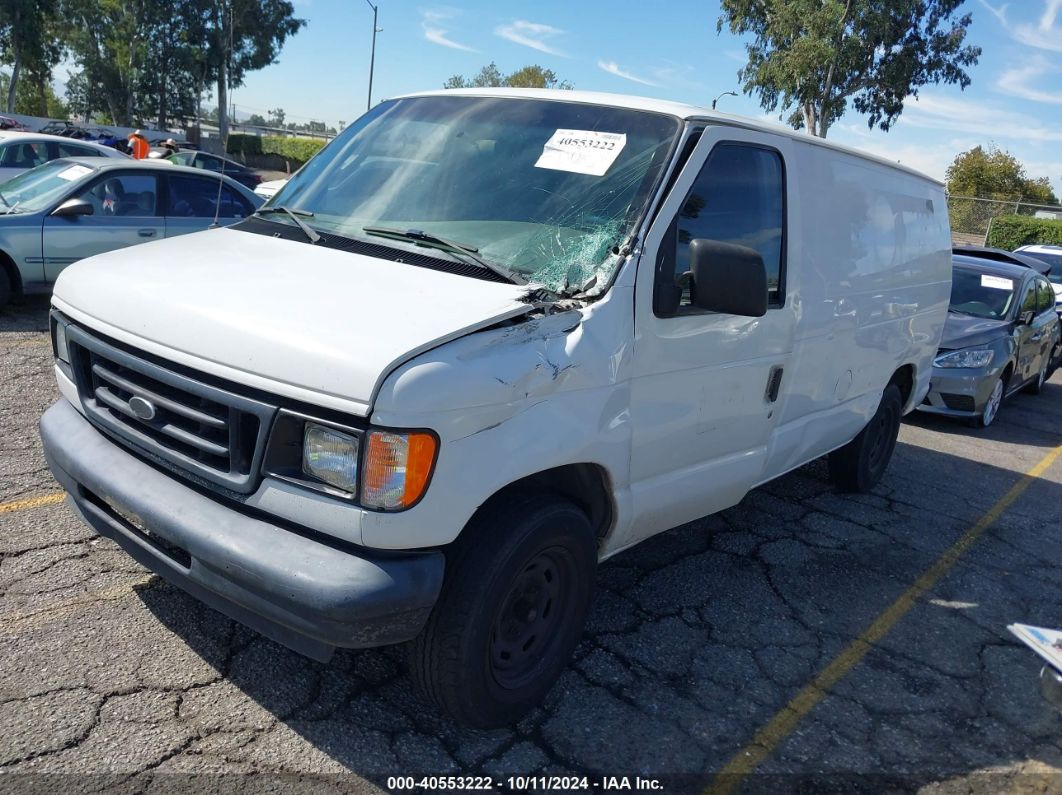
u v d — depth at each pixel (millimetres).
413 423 2527
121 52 59500
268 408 2617
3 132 14711
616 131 3660
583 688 3541
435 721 3199
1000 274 10492
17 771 2709
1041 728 3682
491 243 3355
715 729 3393
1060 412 11156
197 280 3086
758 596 4570
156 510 2824
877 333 5398
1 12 50875
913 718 3652
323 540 2639
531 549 2965
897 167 5633
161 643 3443
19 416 5789
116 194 9125
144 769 2781
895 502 6395
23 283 8570
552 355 2920
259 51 61344
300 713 3143
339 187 3920
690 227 3549
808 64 36156
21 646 3328
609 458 3285
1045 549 5836
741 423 4094
